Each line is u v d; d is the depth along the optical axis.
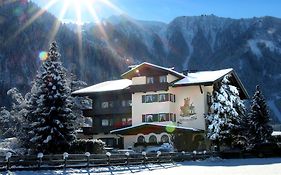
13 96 52.94
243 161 48.00
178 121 64.44
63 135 40.81
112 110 68.06
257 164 40.88
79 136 70.75
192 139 60.72
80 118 64.75
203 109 62.88
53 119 40.72
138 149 58.75
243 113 64.19
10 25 180.50
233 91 64.56
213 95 63.09
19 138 45.62
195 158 50.28
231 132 60.88
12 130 50.56
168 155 44.19
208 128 61.06
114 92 67.44
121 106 68.12
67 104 41.88
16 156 30.58
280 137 63.81
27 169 30.47
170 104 63.47
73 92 68.06
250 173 28.80
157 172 31.61
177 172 31.14
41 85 41.84
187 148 59.72
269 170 31.55
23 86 153.38
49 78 41.94
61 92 42.03
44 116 40.81
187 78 64.56
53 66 42.22
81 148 43.03
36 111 41.16
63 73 43.09
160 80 64.50
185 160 47.88
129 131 61.59
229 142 61.06
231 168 35.31
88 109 69.81
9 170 29.20
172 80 64.38
